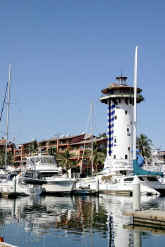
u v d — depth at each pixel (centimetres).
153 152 9650
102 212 3228
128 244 1828
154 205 3919
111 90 7650
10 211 3291
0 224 2467
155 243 1841
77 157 10369
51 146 11575
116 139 7256
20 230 2225
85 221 2597
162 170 6919
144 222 2311
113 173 6744
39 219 2714
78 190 6262
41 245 1822
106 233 2103
